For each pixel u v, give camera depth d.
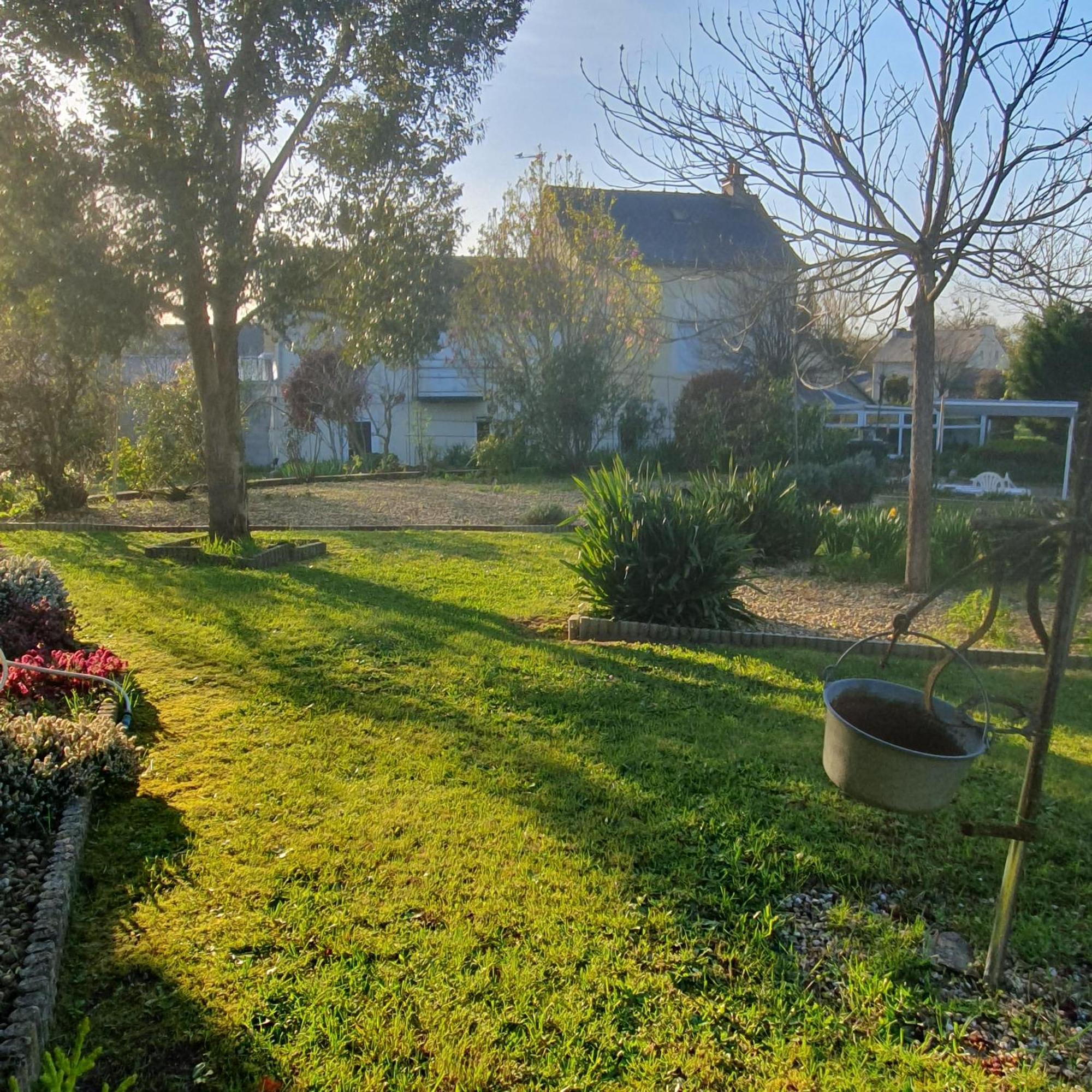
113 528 13.33
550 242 23.05
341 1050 2.52
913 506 9.11
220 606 7.88
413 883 3.35
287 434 29.69
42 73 9.21
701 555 7.46
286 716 5.11
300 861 3.49
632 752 4.69
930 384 8.83
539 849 3.64
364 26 9.79
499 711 5.29
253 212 9.57
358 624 7.27
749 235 26.17
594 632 7.24
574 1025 2.64
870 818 4.04
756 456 20.77
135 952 2.92
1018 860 2.91
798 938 3.15
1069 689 6.12
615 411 23.95
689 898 3.34
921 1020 2.78
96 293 8.66
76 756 3.89
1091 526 2.74
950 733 3.18
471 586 9.16
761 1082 2.47
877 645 7.10
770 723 5.22
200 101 8.88
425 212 10.91
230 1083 2.40
